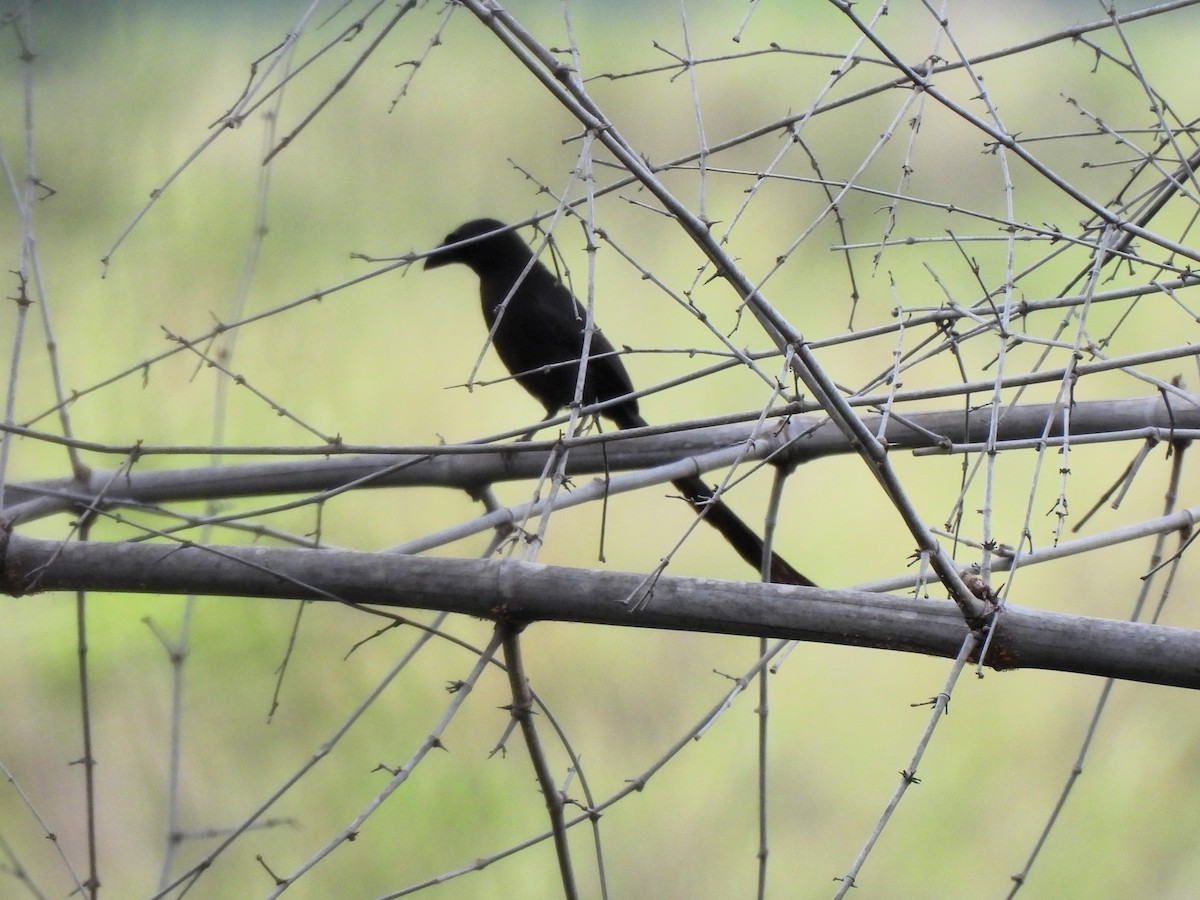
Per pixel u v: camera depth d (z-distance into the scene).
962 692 11.66
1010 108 14.37
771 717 11.34
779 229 13.68
